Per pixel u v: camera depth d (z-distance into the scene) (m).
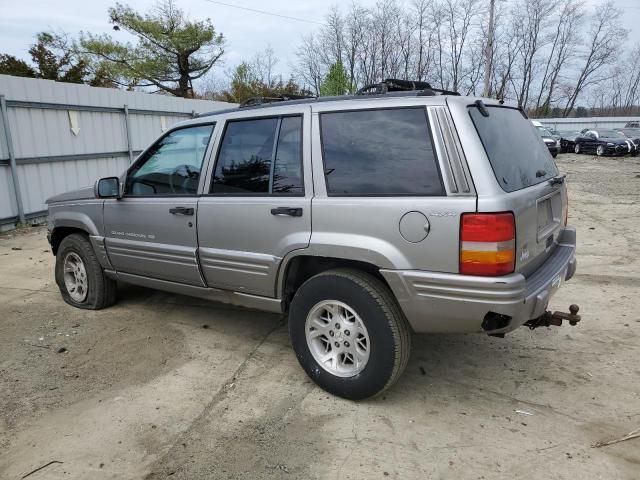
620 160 25.41
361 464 2.68
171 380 3.60
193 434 2.96
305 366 3.42
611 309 4.81
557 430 2.94
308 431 2.97
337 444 2.85
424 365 3.77
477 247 2.68
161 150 4.18
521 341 4.15
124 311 4.94
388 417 3.10
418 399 3.31
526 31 55.81
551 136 29.53
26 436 2.96
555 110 58.56
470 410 3.17
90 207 4.68
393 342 3.00
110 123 11.27
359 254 3.01
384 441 2.87
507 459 2.70
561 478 2.54
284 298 3.54
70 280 5.12
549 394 3.34
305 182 3.26
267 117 3.54
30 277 6.16
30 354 4.04
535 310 2.90
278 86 41.19
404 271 2.88
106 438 2.93
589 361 3.79
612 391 3.36
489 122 3.07
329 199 3.14
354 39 50.44
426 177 2.86
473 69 53.97
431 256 2.81
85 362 3.89
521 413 3.13
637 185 14.95
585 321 4.54
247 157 3.60
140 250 4.28
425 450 2.79
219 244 3.72
